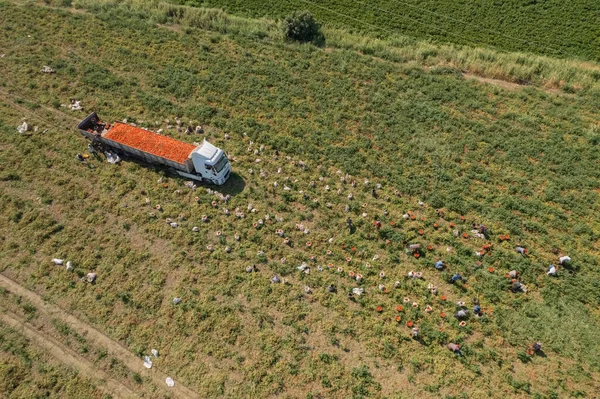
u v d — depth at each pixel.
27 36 41.34
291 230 27.22
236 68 39.38
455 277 24.58
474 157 32.31
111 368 21.38
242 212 27.98
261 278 24.80
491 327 23.16
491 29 45.19
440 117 35.31
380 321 23.22
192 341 22.27
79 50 40.34
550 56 42.28
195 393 20.64
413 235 27.09
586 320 23.59
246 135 33.31
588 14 46.19
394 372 21.47
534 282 25.16
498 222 28.09
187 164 28.34
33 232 26.56
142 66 38.84
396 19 46.72
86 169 30.20
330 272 25.28
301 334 22.72
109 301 23.61
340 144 33.12
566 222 28.20
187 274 24.91
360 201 29.06
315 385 20.98
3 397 20.25
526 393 20.86
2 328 22.64
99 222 27.27
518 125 35.03
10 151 31.09
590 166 31.69
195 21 44.59
